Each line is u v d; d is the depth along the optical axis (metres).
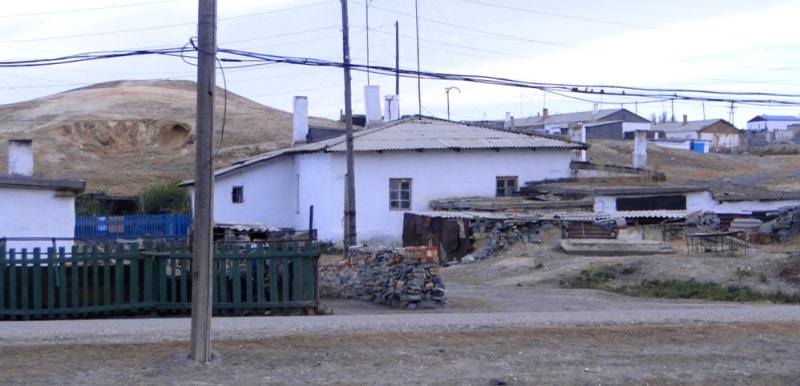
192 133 75.44
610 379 10.49
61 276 16.06
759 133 107.31
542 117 99.25
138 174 62.97
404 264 18.55
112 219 38.91
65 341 12.06
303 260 16.64
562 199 36.91
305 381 10.17
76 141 72.44
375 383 10.12
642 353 11.80
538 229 30.12
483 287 23.59
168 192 47.88
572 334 12.80
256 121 86.06
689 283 21.78
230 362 10.95
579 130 46.94
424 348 11.80
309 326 13.30
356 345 11.87
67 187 22.41
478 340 12.31
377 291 19.28
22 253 16.05
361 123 51.44
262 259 16.52
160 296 16.28
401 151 39.19
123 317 16.11
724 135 91.00
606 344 12.27
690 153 68.50
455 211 35.56
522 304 19.09
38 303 15.98
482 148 40.22
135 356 11.14
